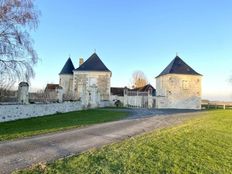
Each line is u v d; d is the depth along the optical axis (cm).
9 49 1978
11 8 2011
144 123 1767
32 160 835
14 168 750
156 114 2472
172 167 830
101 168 780
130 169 789
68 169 758
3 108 1808
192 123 1827
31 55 2086
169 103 4347
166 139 1225
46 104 2291
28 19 2070
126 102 4338
